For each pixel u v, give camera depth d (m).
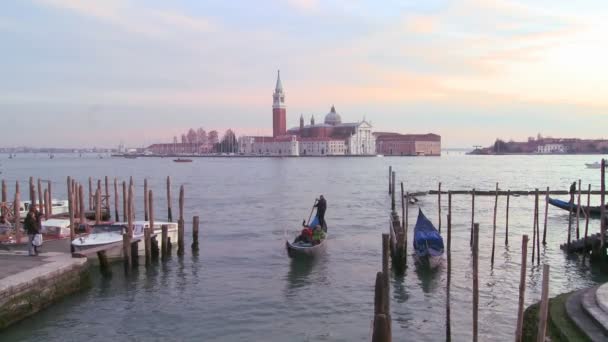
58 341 17.06
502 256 29.03
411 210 51.84
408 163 196.12
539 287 22.81
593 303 15.87
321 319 19.17
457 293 22.09
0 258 21.89
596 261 26.19
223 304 20.86
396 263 25.61
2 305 17.38
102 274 24.41
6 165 185.62
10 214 33.81
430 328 18.22
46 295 19.31
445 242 33.16
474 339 14.55
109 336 17.58
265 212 50.62
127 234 24.91
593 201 57.59
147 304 20.78
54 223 30.28
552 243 32.97
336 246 32.56
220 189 78.81
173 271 25.91
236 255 29.62
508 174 117.88
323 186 84.50
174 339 17.41
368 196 67.12
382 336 11.16
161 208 53.94
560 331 14.55
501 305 20.47
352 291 22.62
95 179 99.88
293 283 23.89
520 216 46.44
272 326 18.52
